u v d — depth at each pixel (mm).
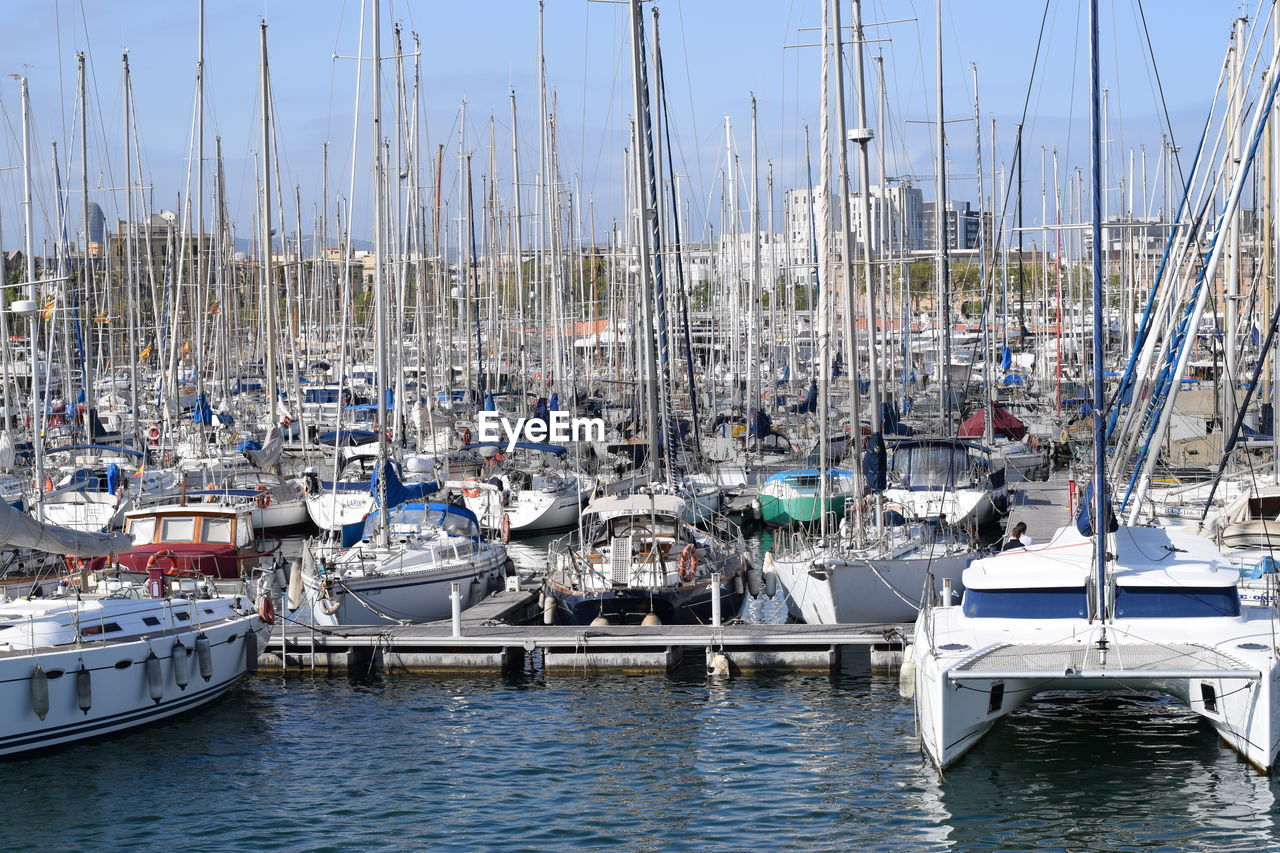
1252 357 49719
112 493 41188
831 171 42625
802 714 23531
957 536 31453
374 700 24969
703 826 18594
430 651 26859
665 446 35875
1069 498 36156
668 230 47469
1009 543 30750
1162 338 33031
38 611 22656
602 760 21422
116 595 25219
